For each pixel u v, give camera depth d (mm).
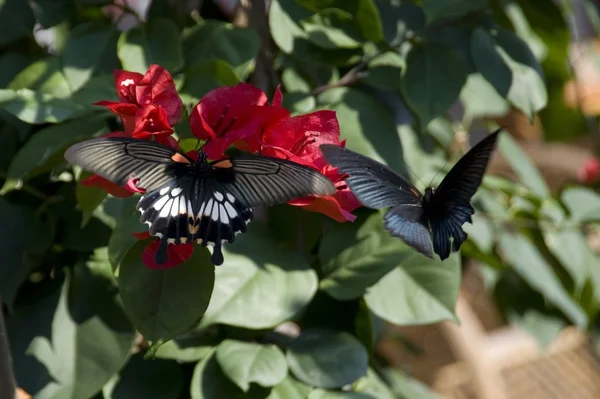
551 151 3705
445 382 3375
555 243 2312
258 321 2086
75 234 2141
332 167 1999
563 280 2348
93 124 2092
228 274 2102
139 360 2141
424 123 2160
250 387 2104
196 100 2125
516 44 2195
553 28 2312
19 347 2115
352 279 2137
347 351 2133
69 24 2258
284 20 2182
